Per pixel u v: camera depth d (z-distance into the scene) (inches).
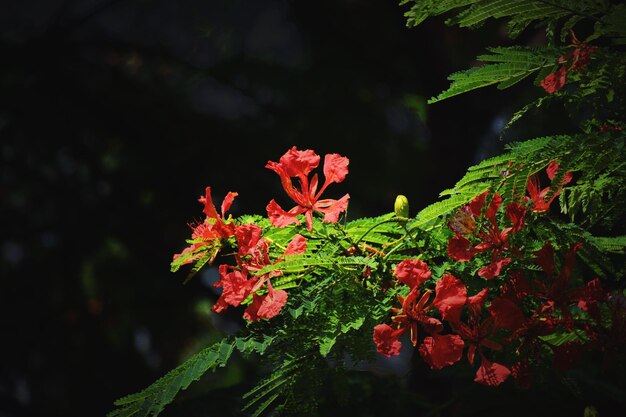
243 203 408.5
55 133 440.5
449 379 241.6
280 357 142.2
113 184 428.1
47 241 445.7
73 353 433.7
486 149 373.7
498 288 142.9
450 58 385.4
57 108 438.9
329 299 139.5
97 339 435.8
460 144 362.0
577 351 142.2
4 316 431.5
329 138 419.8
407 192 421.7
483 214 137.1
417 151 433.7
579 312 149.2
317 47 433.4
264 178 416.8
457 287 134.0
